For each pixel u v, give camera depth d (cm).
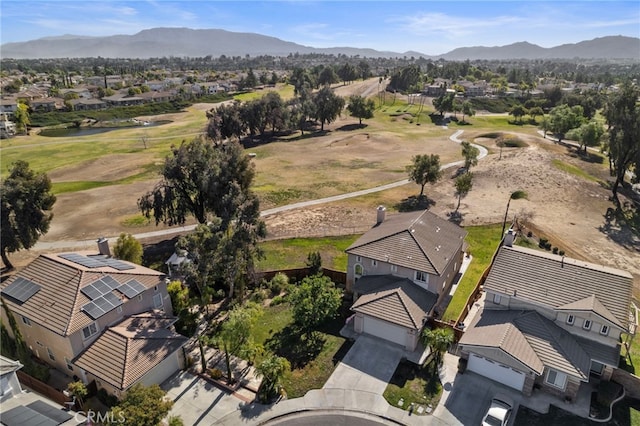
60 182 7781
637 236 5331
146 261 4625
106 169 8631
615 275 2902
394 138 10919
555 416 2516
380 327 3197
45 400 2362
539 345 2711
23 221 4231
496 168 7594
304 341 3219
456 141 10550
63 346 2720
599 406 2584
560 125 10606
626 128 6284
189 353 3105
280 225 5525
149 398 2209
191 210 4759
